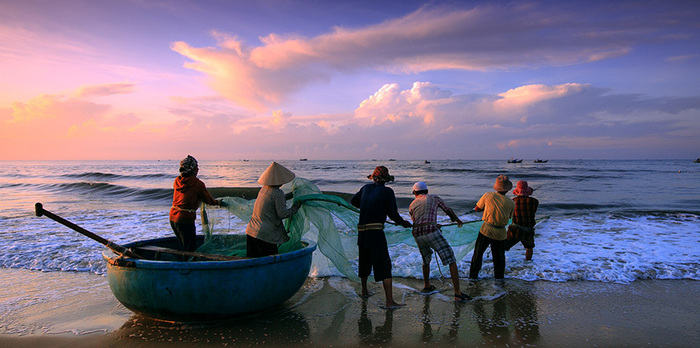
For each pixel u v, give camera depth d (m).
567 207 15.28
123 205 16.86
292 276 4.43
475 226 6.29
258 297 4.15
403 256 7.03
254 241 4.59
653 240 8.62
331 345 3.82
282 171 4.73
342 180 33.38
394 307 4.79
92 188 23.22
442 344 3.83
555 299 5.09
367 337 4.00
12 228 10.38
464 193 22.27
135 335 4.04
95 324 4.33
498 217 5.67
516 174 42.03
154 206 16.53
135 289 3.97
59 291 5.47
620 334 4.04
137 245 5.04
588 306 4.84
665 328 4.18
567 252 7.52
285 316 4.55
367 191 5.06
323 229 5.43
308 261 4.77
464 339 3.94
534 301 5.02
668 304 4.91
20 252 7.53
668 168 65.69
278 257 4.21
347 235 5.96
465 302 4.99
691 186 25.98
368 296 5.23
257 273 4.09
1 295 5.30
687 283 5.74
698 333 4.05
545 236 9.16
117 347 3.79
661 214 12.45
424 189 5.34
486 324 4.31
